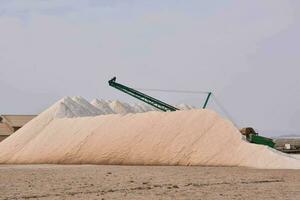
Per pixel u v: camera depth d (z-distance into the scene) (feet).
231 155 166.20
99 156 190.19
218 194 78.69
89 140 201.16
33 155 208.03
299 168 147.84
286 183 98.53
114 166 167.53
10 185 97.96
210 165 164.76
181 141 180.04
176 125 189.98
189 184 96.48
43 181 106.73
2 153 218.38
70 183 100.94
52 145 209.36
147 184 97.04
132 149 186.09
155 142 184.75
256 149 163.94
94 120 217.15
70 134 212.64
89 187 92.07
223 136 175.32
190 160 169.89
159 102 243.60
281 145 314.14
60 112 240.94
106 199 73.46
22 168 160.66
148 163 176.65
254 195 77.10
